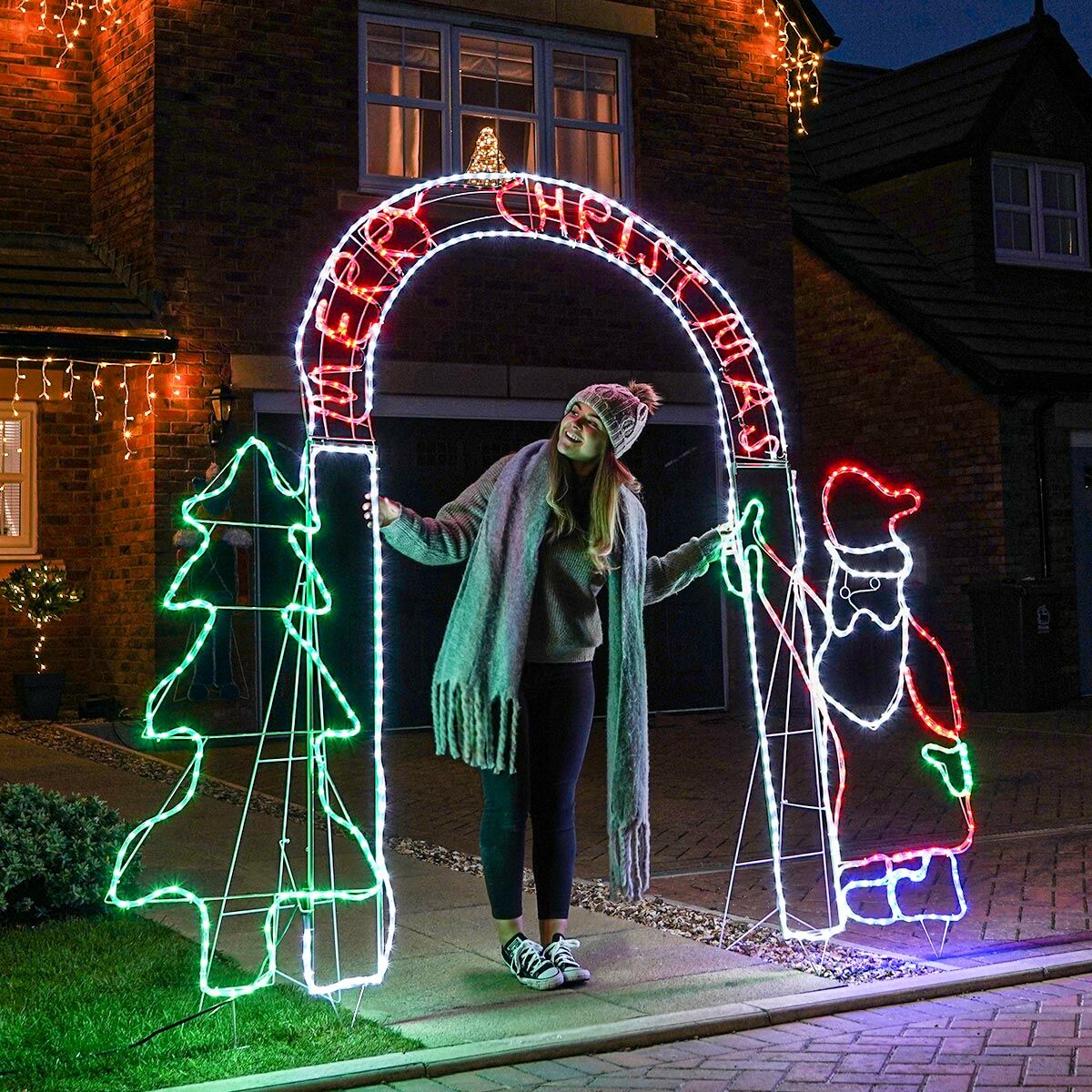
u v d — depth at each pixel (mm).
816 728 6082
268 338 12492
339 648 12656
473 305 13305
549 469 5406
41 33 13234
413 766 11086
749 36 14789
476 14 13562
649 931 6180
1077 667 15734
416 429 13109
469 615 5402
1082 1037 4727
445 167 13492
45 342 11414
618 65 14250
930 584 15766
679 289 6297
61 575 12688
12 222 13055
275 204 12570
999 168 16969
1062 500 15695
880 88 18578
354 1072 4395
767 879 7277
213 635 11875
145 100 12289
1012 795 9602
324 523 12648
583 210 6172
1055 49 17000
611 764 5672
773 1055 4652
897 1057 4586
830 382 17094
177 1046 4633
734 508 6062
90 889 6293
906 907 6660
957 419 15570
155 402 12062
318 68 12797
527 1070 4551
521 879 5496
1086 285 17297
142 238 12320
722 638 14359
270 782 10148
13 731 12164
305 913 5082
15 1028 4750
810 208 17172
